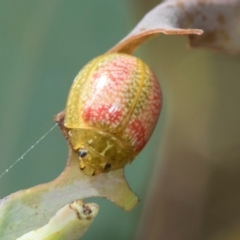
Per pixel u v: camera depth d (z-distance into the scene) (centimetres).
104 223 13
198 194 18
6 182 13
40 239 11
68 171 11
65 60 13
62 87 13
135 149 11
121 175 11
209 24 12
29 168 13
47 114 13
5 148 13
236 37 12
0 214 11
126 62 11
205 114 17
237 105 17
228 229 17
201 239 17
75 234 11
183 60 16
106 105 11
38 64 13
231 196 18
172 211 17
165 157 17
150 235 17
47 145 13
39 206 11
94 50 13
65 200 11
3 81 13
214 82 17
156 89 11
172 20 12
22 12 13
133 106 11
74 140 11
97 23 13
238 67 17
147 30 11
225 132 17
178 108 17
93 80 11
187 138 17
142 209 13
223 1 12
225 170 18
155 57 16
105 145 11
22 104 13
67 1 13
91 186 11
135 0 14
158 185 17
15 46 13
